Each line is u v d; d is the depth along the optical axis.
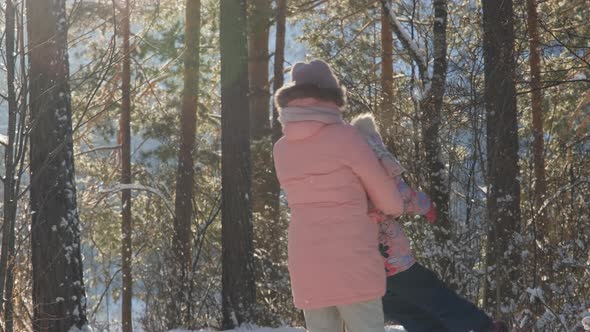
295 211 3.66
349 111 13.55
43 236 10.50
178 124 22.20
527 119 18.66
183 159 20.39
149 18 18.45
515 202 10.02
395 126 11.83
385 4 13.39
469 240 10.25
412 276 3.82
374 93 14.48
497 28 10.23
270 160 19.61
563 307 7.51
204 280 15.05
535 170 10.23
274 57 21.08
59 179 10.50
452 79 10.46
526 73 12.55
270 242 15.30
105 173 23.91
